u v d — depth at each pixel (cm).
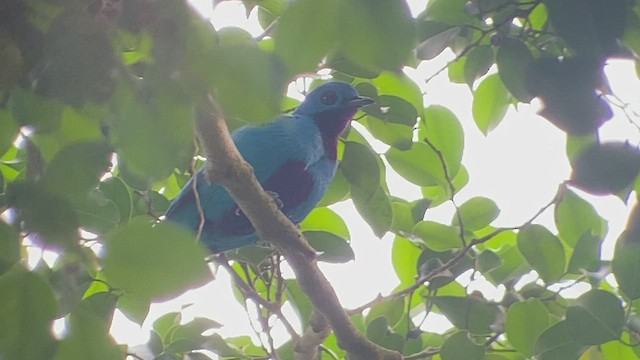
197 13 305
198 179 834
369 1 296
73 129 337
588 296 697
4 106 335
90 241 355
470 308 834
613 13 466
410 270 925
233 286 919
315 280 743
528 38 638
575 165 574
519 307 768
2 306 304
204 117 364
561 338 704
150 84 312
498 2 629
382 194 809
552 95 544
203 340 773
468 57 714
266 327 831
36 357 306
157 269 305
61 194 332
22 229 323
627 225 650
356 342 789
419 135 850
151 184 346
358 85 789
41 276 310
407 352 900
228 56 303
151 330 772
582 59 536
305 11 298
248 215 670
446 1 651
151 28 305
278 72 304
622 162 566
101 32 307
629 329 722
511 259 888
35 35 313
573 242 802
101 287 519
